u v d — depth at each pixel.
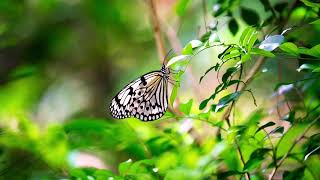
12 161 0.84
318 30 0.78
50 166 0.83
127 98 0.79
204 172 0.79
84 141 0.84
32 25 1.41
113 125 0.82
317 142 0.69
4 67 1.37
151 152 0.82
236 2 0.79
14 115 0.94
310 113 0.74
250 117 0.80
